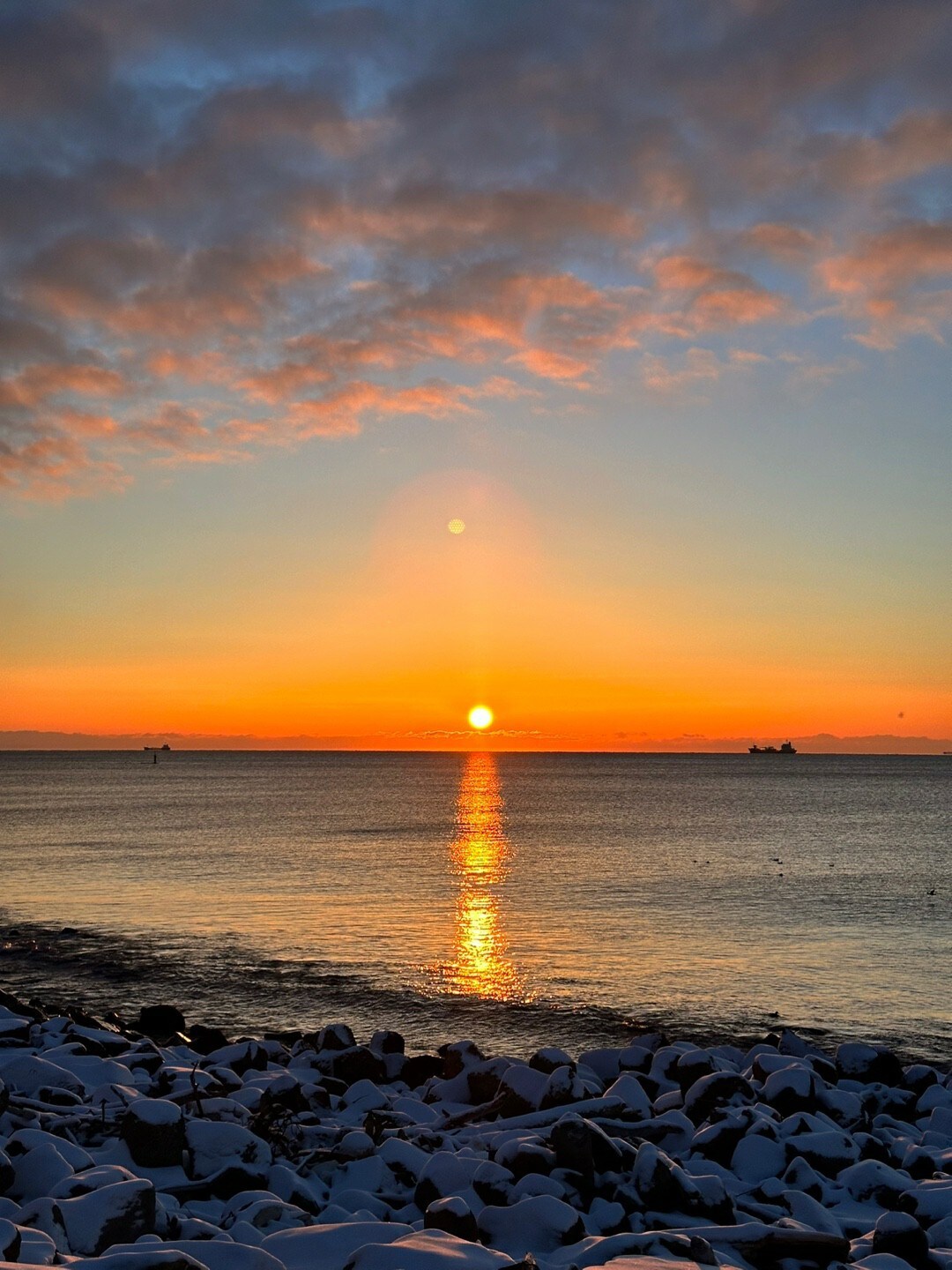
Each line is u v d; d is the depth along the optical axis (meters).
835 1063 15.41
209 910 39.81
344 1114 11.52
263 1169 8.42
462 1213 7.30
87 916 38.22
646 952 31.77
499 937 34.22
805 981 27.86
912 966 30.03
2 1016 16.09
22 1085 10.34
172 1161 8.36
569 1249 7.07
